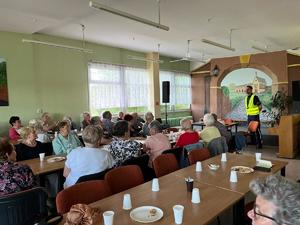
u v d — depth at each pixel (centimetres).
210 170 273
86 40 755
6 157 233
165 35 703
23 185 220
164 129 618
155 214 172
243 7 498
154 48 889
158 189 219
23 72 639
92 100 795
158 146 374
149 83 973
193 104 1202
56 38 702
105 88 830
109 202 194
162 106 1064
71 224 152
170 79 1099
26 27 587
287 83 951
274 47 896
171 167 309
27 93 648
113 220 166
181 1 461
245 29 657
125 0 449
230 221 285
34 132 378
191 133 412
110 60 847
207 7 495
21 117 638
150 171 333
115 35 697
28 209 200
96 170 263
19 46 631
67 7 470
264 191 96
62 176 311
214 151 393
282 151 610
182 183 235
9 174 216
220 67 1088
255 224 98
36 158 357
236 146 506
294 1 472
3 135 607
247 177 247
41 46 672
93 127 280
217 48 897
